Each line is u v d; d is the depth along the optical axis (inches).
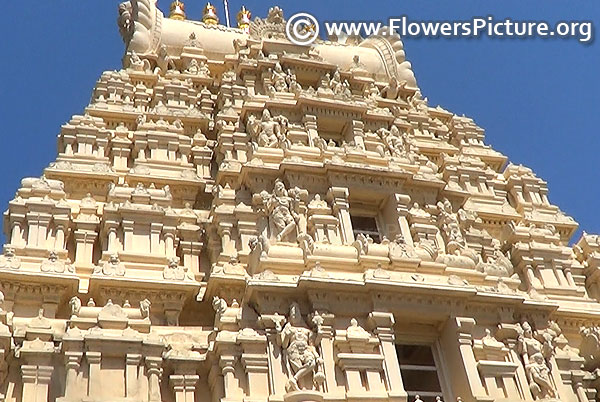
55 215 900.0
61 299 821.2
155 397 715.4
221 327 774.5
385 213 1004.6
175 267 865.5
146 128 1081.4
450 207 1037.8
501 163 1295.5
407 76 1424.7
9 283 808.3
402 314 815.1
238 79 1251.2
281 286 780.6
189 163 1069.1
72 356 714.8
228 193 986.1
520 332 845.2
